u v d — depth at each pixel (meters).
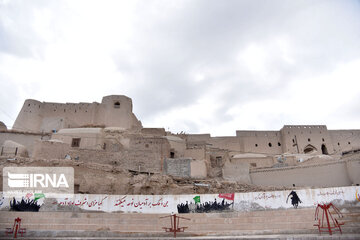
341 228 14.51
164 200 18.36
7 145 29.52
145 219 17.36
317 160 32.09
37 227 16.62
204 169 26.59
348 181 26.08
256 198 18.06
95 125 40.50
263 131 50.84
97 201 18.38
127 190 22.55
